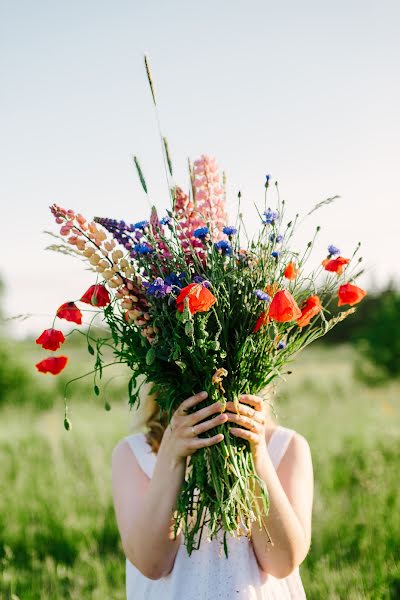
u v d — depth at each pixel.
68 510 5.43
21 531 5.09
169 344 1.88
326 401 12.00
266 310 1.91
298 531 2.01
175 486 1.99
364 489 5.47
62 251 1.89
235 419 1.93
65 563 4.62
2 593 3.99
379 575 3.86
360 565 4.09
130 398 1.95
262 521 1.99
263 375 1.99
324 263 1.98
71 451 7.37
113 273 1.88
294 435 2.24
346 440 7.12
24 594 3.93
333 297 2.03
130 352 1.94
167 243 1.94
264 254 1.96
